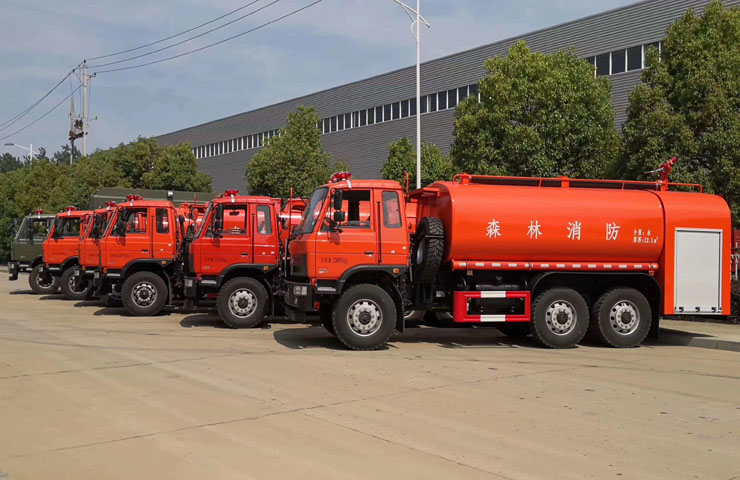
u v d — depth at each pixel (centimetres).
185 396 820
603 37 3197
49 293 2434
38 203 4853
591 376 975
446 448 625
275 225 1492
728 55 1673
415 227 1298
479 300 1241
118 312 1798
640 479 552
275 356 1109
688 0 2853
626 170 1769
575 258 1264
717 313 1316
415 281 1242
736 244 1648
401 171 3359
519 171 2125
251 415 735
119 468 565
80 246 1891
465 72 3900
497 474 559
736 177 1628
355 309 1177
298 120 3419
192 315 1731
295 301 1181
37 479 539
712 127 1670
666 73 1731
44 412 742
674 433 686
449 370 1005
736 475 564
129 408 761
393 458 596
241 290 1472
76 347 1185
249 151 5734
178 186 4053
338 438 654
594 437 667
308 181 3328
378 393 845
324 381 912
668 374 999
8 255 4769
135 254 1695
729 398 843
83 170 4384
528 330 1405
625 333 1276
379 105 4544
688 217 1300
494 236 1214
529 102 2131
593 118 2136
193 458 592
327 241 1173
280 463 580
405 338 1379
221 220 1476
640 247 1280
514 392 859
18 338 1287
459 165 2250
